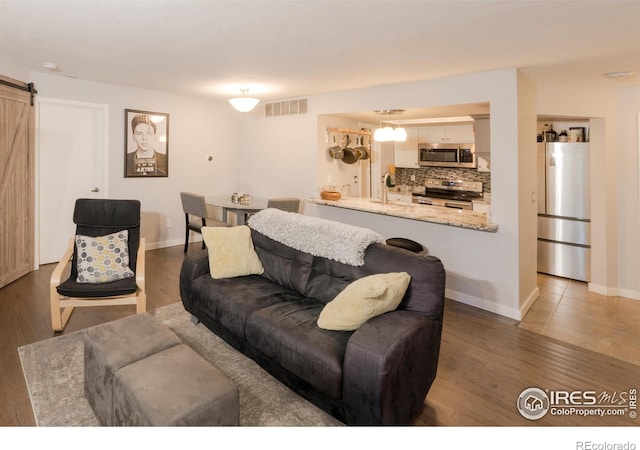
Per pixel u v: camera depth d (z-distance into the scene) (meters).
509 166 3.27
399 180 6.71
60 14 2.31
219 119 5.99
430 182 6.34
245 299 2.50
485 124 4.40
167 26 2.48
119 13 2.28
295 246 2.79
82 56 3.29
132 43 2.86
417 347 1.87
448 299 3.76
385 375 1.65
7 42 2.91
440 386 2.29
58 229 4.59
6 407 2.00
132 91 4.94
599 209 4.02
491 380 2.37
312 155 5.03
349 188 5.57
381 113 4.57
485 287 3.50
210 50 3.00
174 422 1.41
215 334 2.86
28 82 4.00
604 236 3.97
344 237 2.52
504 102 3.29
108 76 4.14
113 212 3.49
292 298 2.57
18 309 3.23
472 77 3.49
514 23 2.27
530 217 3.58
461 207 5.73
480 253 3.51
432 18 2.24
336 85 4.22
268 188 5.76
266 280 2.94
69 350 2.58
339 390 1.81
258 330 2.20
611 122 3.92
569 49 2.72
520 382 2.35
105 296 2.83
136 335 2.00
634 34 2.42
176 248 5.52
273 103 5.53
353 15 2.22
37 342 2.68
